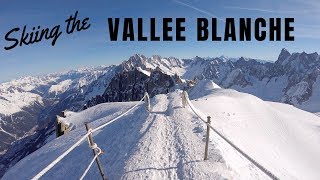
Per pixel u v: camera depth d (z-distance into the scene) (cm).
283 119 5478
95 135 3061
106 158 2106
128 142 2294
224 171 1609
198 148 1928
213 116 3959
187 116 2928
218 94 6538
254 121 4644
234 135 3234
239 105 5416
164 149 1973
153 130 2433
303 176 3209
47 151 3606
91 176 1870
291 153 3966
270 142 3981
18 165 3584
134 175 1612
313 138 4969
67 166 2286
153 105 3694
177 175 1595
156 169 1661
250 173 1750
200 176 1545
